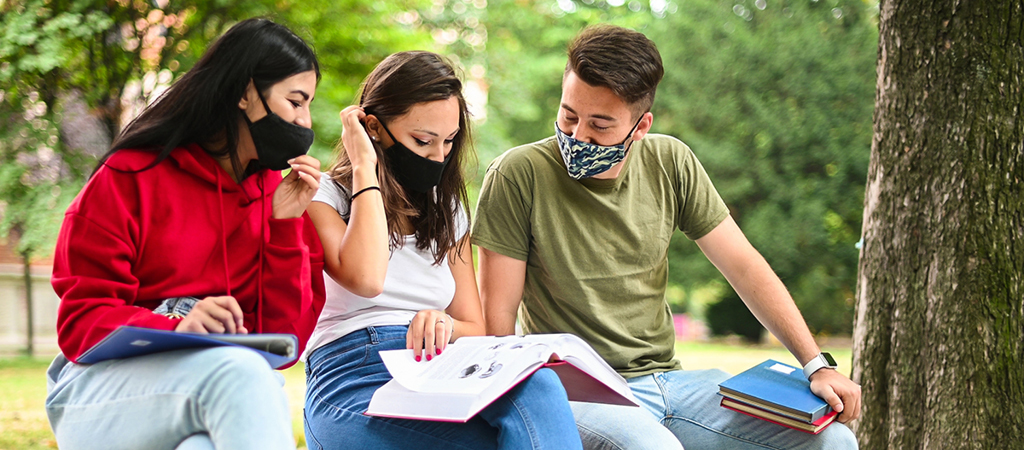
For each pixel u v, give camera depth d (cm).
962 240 260
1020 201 257
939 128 265
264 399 152
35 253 779
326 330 216
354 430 189
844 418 226
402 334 212
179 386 154
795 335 250
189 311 179
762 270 262
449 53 1065
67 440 169
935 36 265
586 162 246
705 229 268
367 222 206
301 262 196
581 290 253
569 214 256
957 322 259
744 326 1620
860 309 286
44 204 753
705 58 1504
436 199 232
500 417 180
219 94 180
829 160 1452
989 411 255
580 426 219
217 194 187
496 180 258
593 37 242
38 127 741
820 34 1462
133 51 764
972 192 259
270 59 183
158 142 181
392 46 857
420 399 179
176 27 776
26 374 720
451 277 238
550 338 192
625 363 254
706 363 894
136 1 759
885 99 279
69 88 769
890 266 276
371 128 223
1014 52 259
